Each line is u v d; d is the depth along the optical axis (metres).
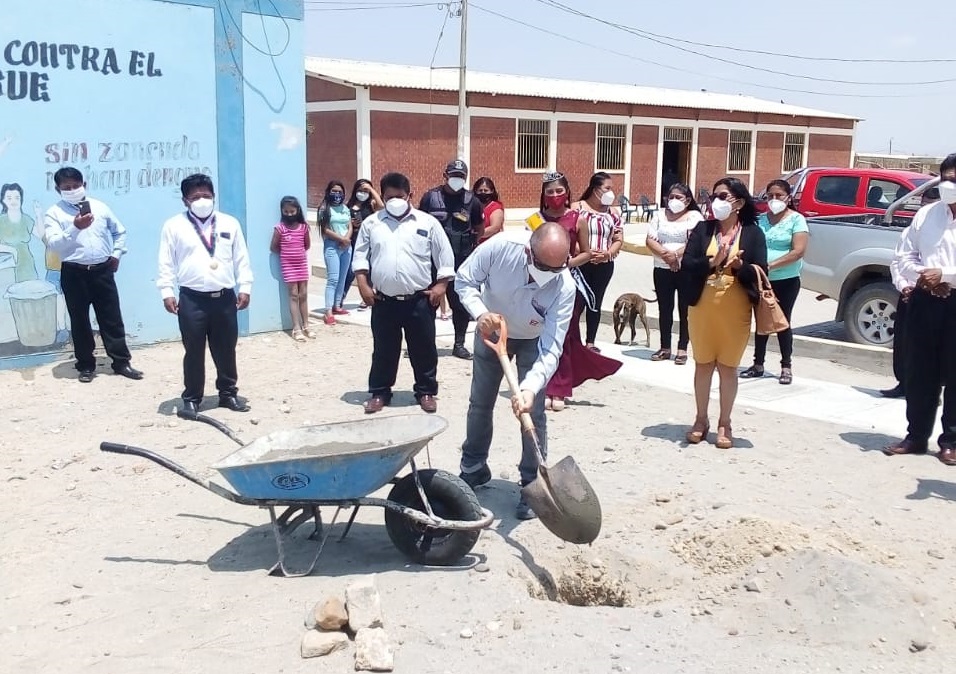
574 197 34.25
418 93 29.19
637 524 5.45
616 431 7.32
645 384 8.94
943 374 6.54
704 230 6.64
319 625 4.11
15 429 7.32
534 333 5.44
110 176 9.47
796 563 4.69
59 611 4.39
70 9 8.98
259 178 10.66
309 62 32.66
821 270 11.11
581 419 7.64
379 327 7.83
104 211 8.62
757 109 40.28
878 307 10.58
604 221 9.09
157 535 5.32
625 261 20.52
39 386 8.55
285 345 10.55
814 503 5.75
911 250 6.61
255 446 4.94
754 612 4.40
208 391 8.59
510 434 7.21
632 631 4.23
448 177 9.38
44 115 8.93
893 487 6.08
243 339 10.72
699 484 6.07
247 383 8.88
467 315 9.80
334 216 11.74
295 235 10.73
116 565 4.91
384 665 3.82
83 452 6.77
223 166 10.33
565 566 5.03
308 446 5.09
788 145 42.72
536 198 33.16
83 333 8.64
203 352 7.72
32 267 9.00
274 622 4.24
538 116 32.44
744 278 6.53
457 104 30.20
